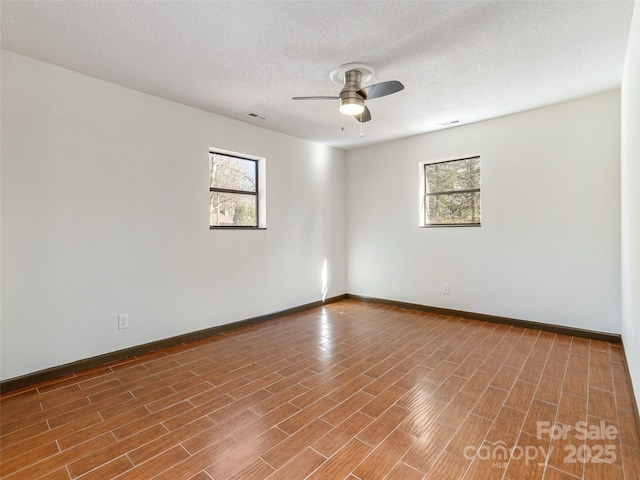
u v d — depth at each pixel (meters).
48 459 1.67
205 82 2.93
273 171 4.36
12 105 2.43
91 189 2.81
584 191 3.43
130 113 3.05
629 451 1.71
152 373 2.69
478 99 3.37
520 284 3.85
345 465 1.63
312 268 4.93
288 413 2.10
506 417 2.03
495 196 4.00
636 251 2.05
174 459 1.67
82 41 2.29
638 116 1.86
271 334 3.70
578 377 2.54
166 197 3.30
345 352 3.14
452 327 3.88
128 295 3.04
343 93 2.68
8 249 2.42
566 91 3.21
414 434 1.87
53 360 2.62
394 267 4.97
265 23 2.09
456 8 1.97
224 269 3.81
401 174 4.84
